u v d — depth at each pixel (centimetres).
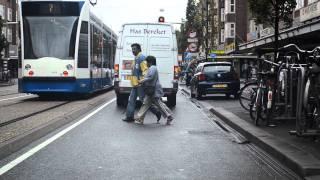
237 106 1934
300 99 930
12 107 1830
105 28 2894
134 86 1427
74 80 2159
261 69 1381
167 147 999
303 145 933
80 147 991
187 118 1562
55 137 1123
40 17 2170
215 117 1593
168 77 1947
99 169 789
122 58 1930
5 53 7150
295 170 770
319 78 920
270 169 797
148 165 822
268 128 1183
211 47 5438
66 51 2164
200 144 1041
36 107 1825
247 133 1120
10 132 1107
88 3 2275
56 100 2248
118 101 1986
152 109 1413
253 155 920
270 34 3105
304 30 2250
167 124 1388
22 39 2169
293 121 1270
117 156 898
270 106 1202
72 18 2178
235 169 796
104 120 1471
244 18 6366
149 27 1944
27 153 922
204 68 2447
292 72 1158
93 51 2383
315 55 948
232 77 2428
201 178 733
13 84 5409
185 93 3300
